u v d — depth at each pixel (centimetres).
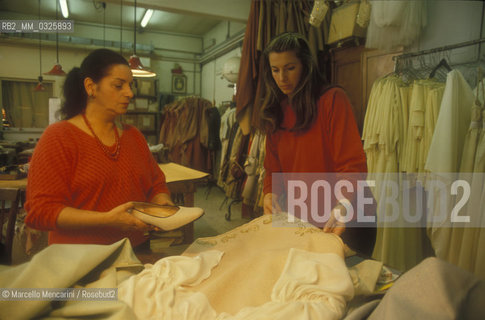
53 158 88
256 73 314
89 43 816
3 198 138
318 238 93
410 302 60
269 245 94
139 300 68
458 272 63
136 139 111
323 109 116
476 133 201
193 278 77
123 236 101
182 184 247
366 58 300
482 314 58
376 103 261
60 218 84
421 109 236
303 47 113
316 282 76
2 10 761
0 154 417
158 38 936
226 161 493
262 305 71
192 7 488
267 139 137
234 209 465
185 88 962
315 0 272
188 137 618
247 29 320
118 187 98
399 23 257
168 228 91
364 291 81
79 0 716
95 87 94
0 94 771
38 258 65
